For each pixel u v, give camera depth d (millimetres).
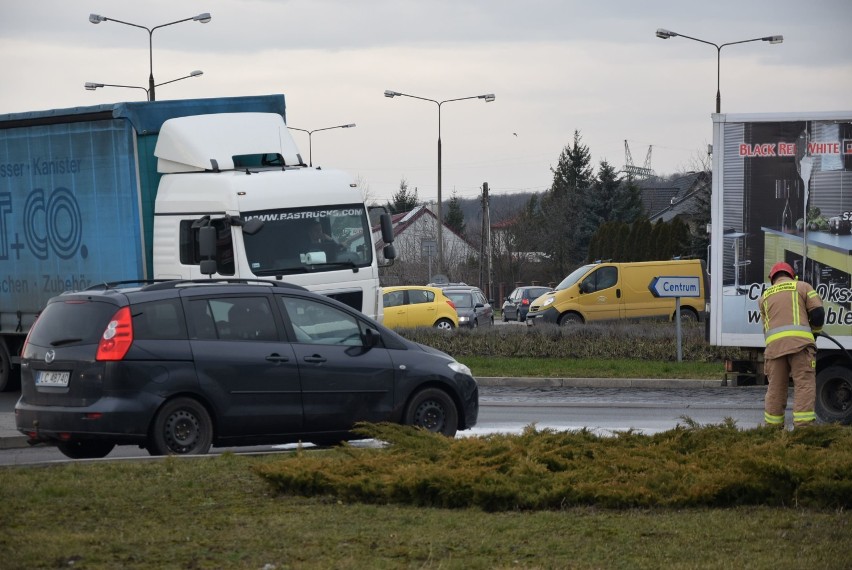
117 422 28797
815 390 37500
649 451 24734
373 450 26031
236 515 21078
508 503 21688
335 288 45219
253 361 30578
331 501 22531
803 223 41500
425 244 140250
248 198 44250
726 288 42438
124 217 46625
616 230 181500
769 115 41656
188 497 22938
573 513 21203
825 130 41281
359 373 32094
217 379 30016
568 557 17766
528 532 19531
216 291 30766
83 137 47719
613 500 21547
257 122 48094
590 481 22359
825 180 41344
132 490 23609
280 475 23188
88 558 17547
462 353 68375
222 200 44219
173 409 29469
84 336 29453
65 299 30312
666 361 64125
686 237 166125
